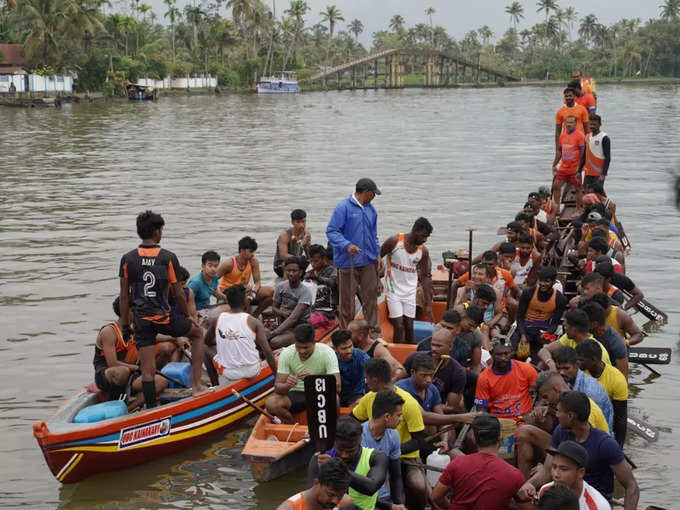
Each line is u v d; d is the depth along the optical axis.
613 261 12.91
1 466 9.46
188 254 19.61
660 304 15.88
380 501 7.11
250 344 10.38
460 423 8.10
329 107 85.94
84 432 8.83
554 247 14.88
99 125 59.47
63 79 90.94
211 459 9.69
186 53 127.56
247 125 60.34
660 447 9.97
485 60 191.88
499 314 11.12
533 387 8.70
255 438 9.12
